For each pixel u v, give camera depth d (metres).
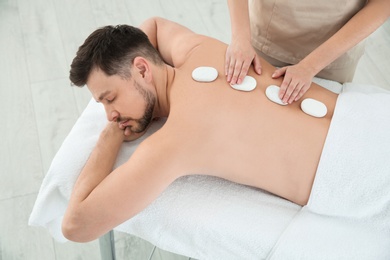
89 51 0.98
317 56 1.09
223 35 2.33
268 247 0.99
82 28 2.33
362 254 0.97
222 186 1.07
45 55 2.19
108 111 1.04
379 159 0.96
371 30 1.09
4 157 1.78
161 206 1.03
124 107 1.02
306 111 1.02
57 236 1.19
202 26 2.37
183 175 1.05
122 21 2.37
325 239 0.98
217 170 1.02
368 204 0.96
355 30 1.08
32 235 1.55
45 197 1.05
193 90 1.02
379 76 2.14
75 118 1.93
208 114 0.97
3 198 1.65
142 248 1.55
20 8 2.44
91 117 1.18
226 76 1.05
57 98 2.00
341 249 0.98
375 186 0.95
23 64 2.15
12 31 2.31
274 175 1.02
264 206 1.04
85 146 1.10
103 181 0.96
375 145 0.97
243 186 1.08
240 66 1.06
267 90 1.04
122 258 1.53
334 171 0.97
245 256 1.02
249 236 1.00
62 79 2.08
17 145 1.82
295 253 0.98
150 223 1.04
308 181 1.00
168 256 1.53
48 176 1.07
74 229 0.95
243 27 1.15
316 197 0.99
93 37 1.00
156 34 1.29
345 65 1.29
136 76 1.00
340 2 1.11
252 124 0.99
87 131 1.14
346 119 1.00
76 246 1.54
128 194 0.93
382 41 2.31
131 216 0.96
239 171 1.02
